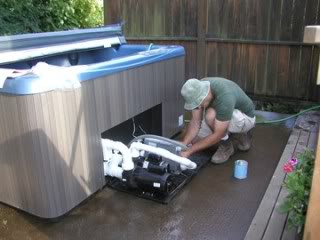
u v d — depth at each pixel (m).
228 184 2.43
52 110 1.83
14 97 1.80
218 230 1.96
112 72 2.21
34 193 1.98
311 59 3.78
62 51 2.69
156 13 4.57
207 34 4.30
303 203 1.54
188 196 2.29
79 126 2.03
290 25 3.80
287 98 4.04
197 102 2.45
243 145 2.90
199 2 4.16
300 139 3.03
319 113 3.72
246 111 2.73
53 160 1.90
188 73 4.58
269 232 1.81
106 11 4.94
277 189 2.23
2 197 2.17
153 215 2.10
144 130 3.09
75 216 2.10
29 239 1.90
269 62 4.02
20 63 2.54
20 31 5.45
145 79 2.61
